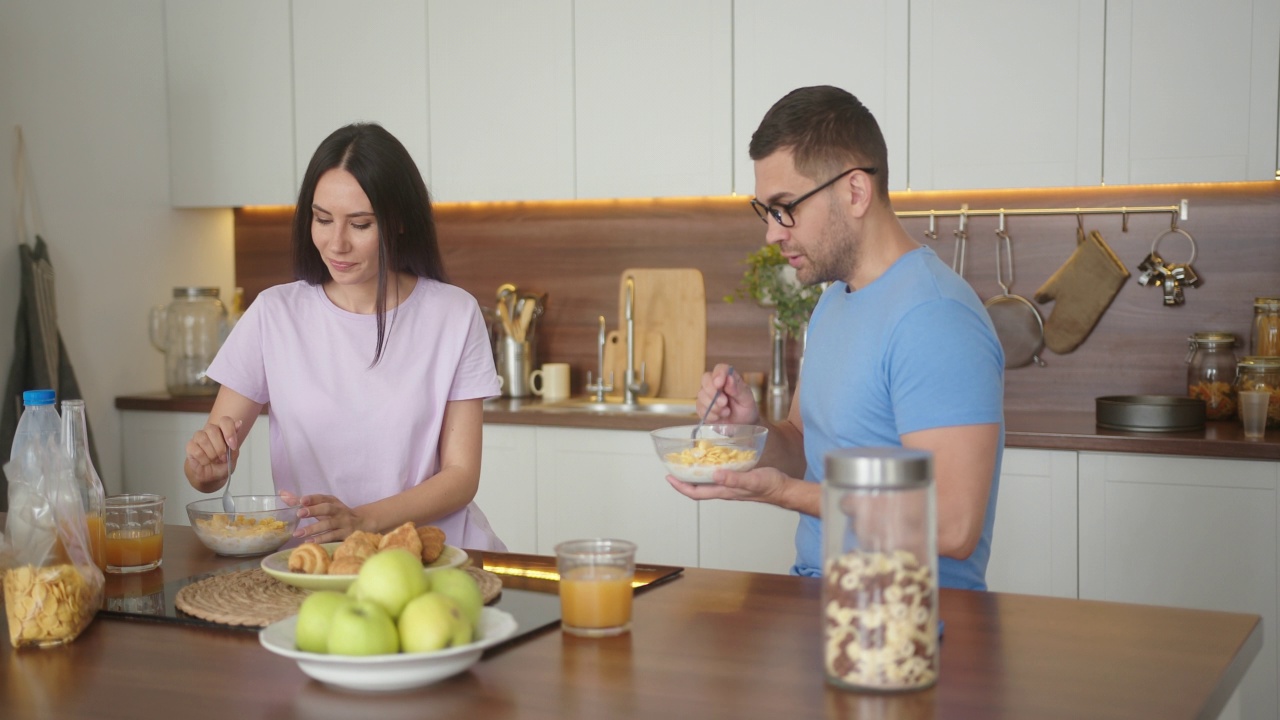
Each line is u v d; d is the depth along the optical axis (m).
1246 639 1.30
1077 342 3.39
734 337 3.79
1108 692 1.13
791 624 1.37
